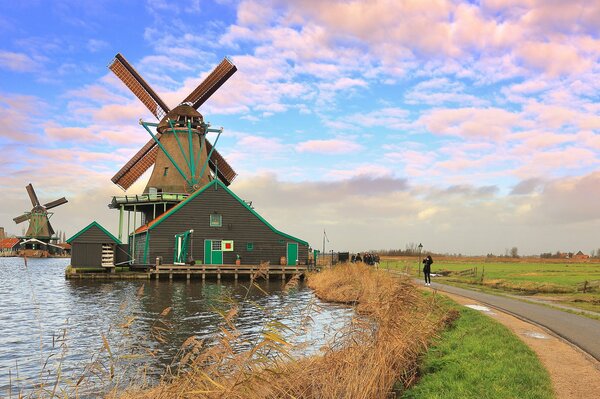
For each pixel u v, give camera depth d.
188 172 58.62
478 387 8.66
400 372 10.13
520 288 31.30
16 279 46.94
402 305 13.09
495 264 85.06
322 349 9.30
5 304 26.80
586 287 28.47
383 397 8.73
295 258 50.56
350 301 23.52
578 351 10.98
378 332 10.40
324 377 8.06
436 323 14.53
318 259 61.59
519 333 13.27
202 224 48.16
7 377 12.37
